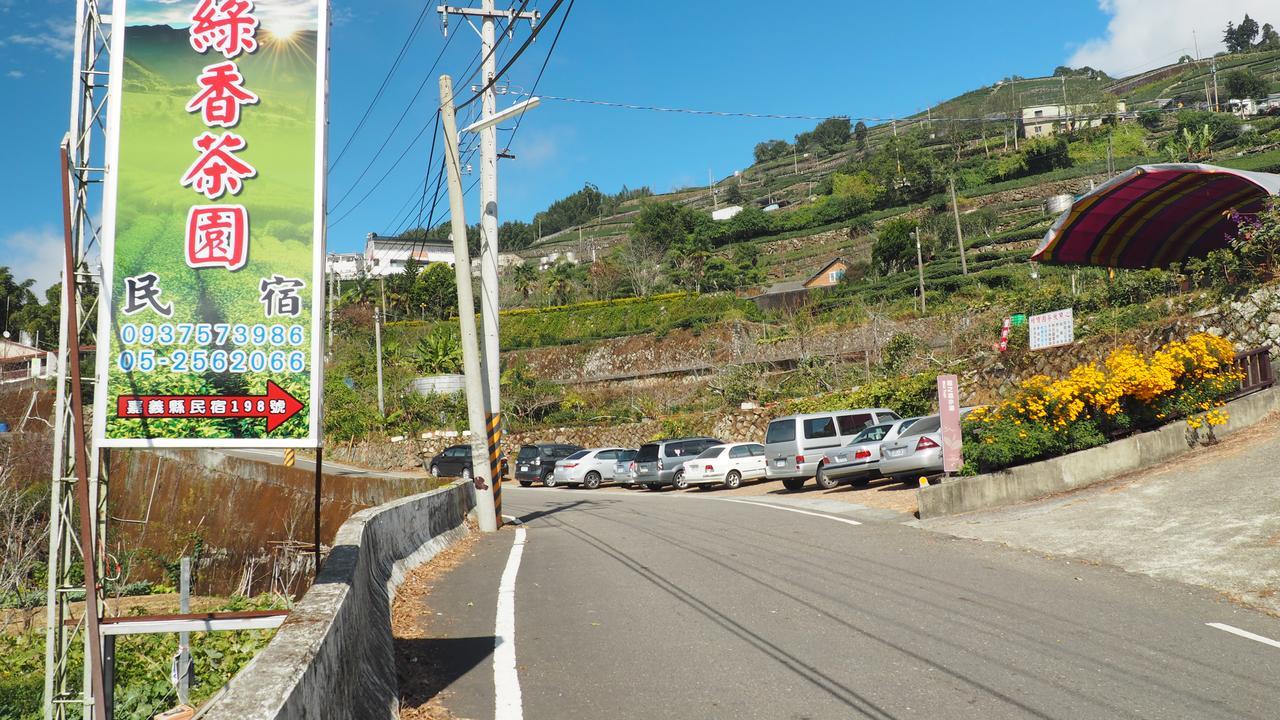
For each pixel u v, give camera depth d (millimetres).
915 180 100438
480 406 15789
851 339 42781
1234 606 7746
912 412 27188
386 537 9547
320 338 6078
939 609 7754
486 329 17359
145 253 5984
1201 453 14734
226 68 6172
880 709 5227
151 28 6141
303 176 6168
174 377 5941
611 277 86688
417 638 7270
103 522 7414
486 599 8883
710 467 27188
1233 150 84688
